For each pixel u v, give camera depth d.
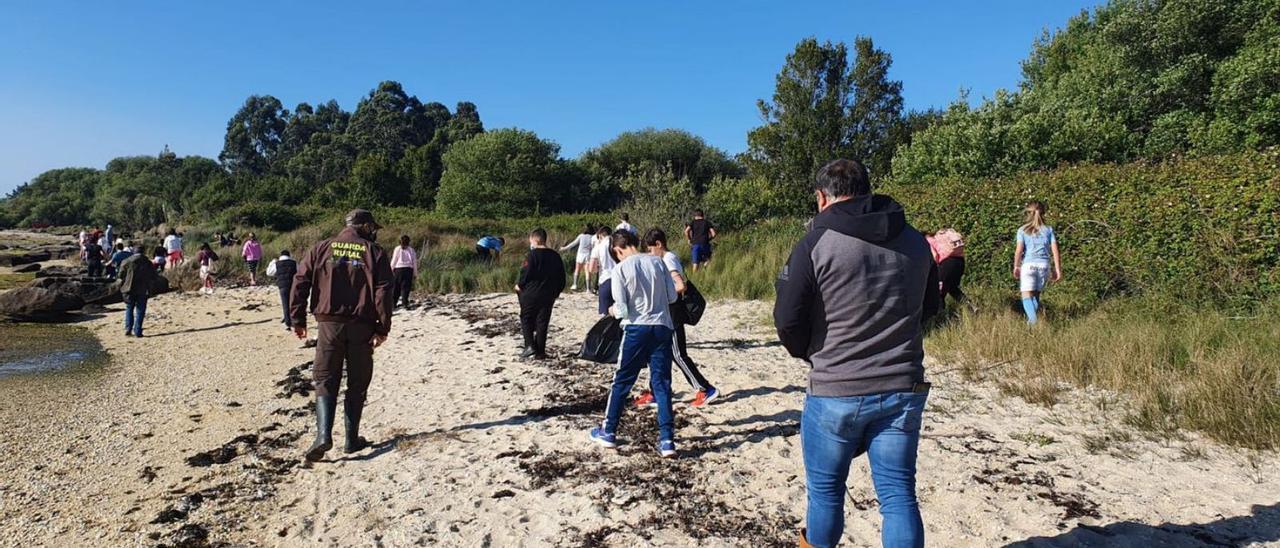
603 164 64.50
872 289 2.45
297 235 27.55
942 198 11.66
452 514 4.18
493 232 29.80
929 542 3.48
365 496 4.56
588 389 6.72
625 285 4.86
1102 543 3.34
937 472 4.30
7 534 4.30
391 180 62.59
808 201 29.83
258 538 4.07
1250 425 4.53
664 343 4.95
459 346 9.74
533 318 8.23
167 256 22.38
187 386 8.37
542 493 4.37
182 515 4.47
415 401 6.83
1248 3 20.25
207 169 98.12
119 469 5.47
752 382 6.69
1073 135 20.03
